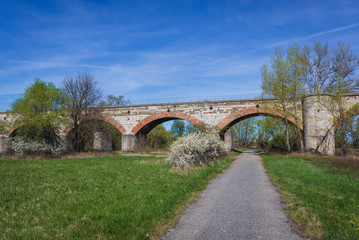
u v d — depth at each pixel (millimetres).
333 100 21578
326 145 22344
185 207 6324
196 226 4984
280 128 25594
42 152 23125
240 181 9898
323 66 31844
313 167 12906
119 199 6691
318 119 22719
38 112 22719
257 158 22031
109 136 37844
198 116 29141
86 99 27406
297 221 5094
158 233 4637
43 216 5371
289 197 6977
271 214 5645
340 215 5258
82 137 26891
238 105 27656
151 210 5660
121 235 4375
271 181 9852
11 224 4941
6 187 8445
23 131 22781
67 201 6512
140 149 30875
